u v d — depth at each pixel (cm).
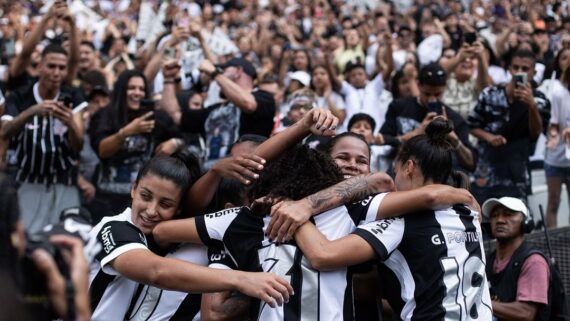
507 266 485
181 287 321
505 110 748
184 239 344
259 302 330
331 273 327
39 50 1105
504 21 1725
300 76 938
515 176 750
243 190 381
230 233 337
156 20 1130
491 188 755
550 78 964
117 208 680
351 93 972
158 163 355
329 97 934
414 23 1805
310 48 1521
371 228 333
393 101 737
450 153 375
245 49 1394
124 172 679
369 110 973
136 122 653
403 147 381
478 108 759
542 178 954
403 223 339
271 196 341
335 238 333
